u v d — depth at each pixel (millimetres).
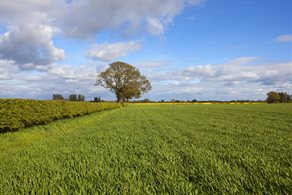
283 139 9211
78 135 10953
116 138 9508
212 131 11930
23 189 3736
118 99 81688
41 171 4871
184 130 12328
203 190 3701
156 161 5598
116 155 6148
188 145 7777
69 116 21906
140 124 16266
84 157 5984
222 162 5430
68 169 4820
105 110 48219
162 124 16094
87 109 29156
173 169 4801
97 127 14695
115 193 3531
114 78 78312
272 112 32594
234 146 7637
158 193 3520
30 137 11062
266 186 3814
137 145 7766
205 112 34781
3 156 6734
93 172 4539
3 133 11625
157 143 8172
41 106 15117
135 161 5457
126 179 4102
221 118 22000
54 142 8992
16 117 12156
